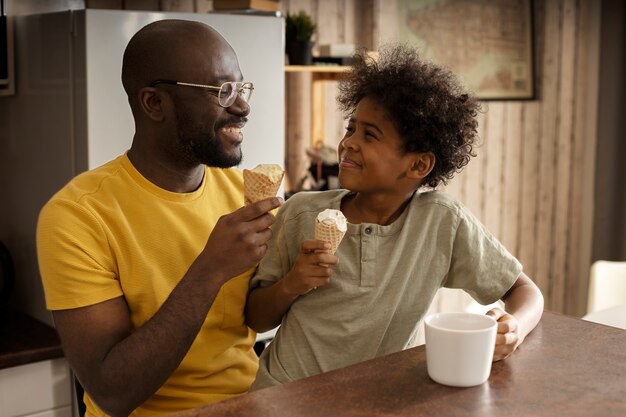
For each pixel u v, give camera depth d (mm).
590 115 4344
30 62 2266
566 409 884
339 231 1166
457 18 3684
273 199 1247
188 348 1291
